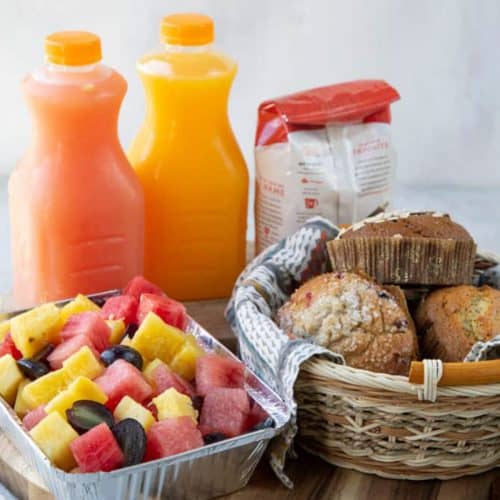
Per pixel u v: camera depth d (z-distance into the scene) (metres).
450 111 2.78
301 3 2.63
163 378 1.50
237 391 1.47
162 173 1.91
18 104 2.69
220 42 2.67
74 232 1.81
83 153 1.79
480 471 1.56
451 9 2.65
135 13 2.61
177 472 1.40
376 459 1.52
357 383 1.44
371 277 1.64
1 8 2.58
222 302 1.99
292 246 1.79
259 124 1.99
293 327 1.58
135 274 1.89
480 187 2.86
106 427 1.36
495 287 1.75
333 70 2.71
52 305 1.58
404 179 2.85
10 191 1.86
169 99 1.87
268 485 1.52
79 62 1.74
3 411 1.47
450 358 1.58
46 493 1.45
